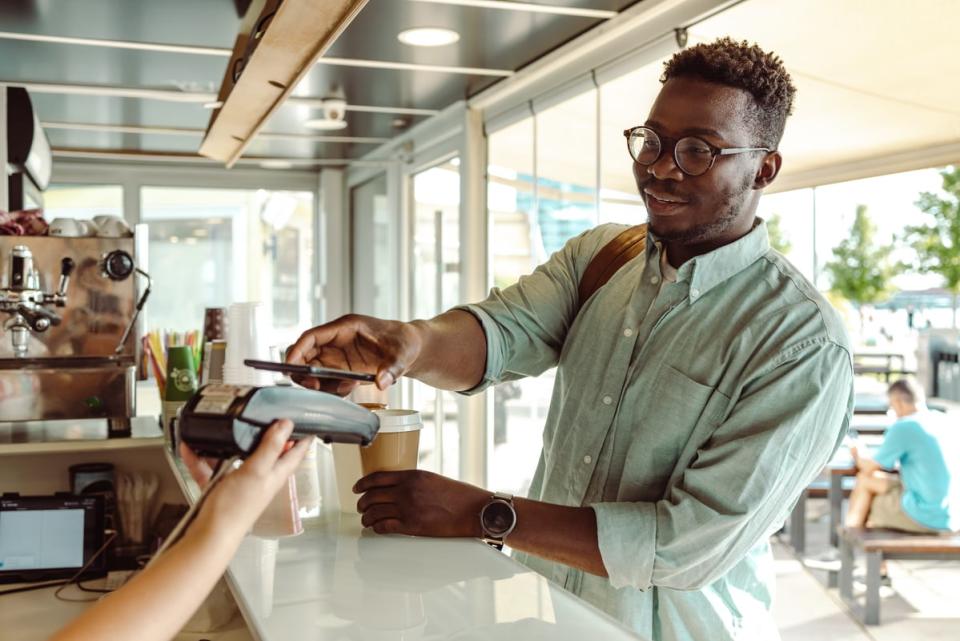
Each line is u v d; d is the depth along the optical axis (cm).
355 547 112
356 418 91
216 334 252
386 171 542
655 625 121
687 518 106
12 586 209
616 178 286
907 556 365
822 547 479
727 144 111
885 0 210
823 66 246
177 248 627
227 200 633
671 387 118
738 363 113
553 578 130
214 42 306
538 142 344
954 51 219
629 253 138
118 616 63
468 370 131
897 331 484
